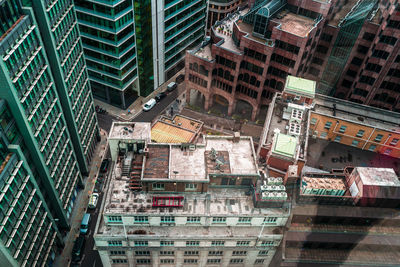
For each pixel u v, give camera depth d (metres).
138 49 108.69
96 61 106.19
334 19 98.94
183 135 88.25
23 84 57.75
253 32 101.56
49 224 70.81
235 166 63.47
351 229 43.16
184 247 62.69
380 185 46.22
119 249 62.44
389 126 76.69
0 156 54.22
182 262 68.19
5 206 53.88
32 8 62.03
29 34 58.50
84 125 90.81
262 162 69.75
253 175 61.91
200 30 139.38
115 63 103.00
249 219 60.38
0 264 54.84
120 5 91.88
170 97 125.38
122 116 115.75
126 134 67.56
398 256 39.62
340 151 77.44
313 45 99.44
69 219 84.19
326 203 46.38
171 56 127.50
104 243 60.88
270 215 59.06
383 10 89.62
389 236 41.03
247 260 67.50
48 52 69.00
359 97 97.94
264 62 100.19
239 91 111.94
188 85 116.38
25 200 60.47
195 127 94.25
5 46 51.84
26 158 62.47
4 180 53.72
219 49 104.19
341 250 42.06
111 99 119.38
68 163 80.06
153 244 61.56
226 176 61.97
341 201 46.84
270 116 78.19
